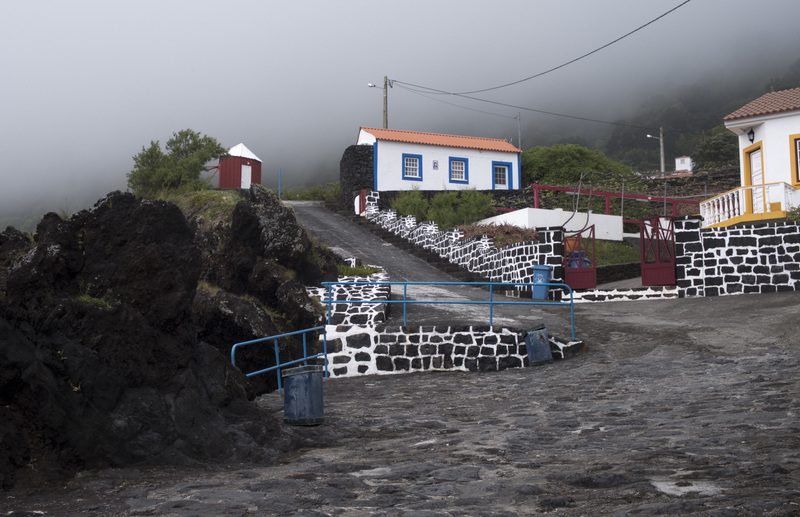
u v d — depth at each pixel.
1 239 8.30
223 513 5.21
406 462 7.03
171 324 7.68
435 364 15.61
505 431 8.66
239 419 8.06
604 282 27.11
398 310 18.78
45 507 5.45
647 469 6.20
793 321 15.65
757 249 21.41
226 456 7.32
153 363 7.39
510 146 42.66
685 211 34.41
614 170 45.12
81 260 7.51
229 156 41.41
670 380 11.72
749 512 4.71
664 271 22.58
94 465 6.57
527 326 17.02
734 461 6.27
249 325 15.85
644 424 8.50
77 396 6.55
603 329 17.30
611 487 5.73
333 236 32.06
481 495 5.68
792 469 5.86
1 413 6.02
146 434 6.98
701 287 22.00
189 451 7.17
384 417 10.05
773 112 26.17
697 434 7.65
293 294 17.02
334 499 5.63
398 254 29.59
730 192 25.72
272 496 5.73
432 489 5.89
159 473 6.64
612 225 31.08
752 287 21.36
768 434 7.33
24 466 6.04
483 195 33.72
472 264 27.30
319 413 9.32
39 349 6.46
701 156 65.56
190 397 7.48
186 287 8.00
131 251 7.71
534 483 5.96
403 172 39.22
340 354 15.76
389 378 14.98
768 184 24.62
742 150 28.36
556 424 8.91
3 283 6.80
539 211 29.28
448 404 11.18
